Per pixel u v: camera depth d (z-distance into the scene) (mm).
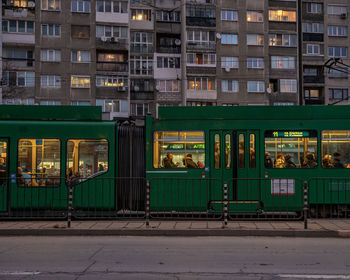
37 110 12867
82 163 12539
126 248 8219
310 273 6352
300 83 45188
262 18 43844
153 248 8227
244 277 6102
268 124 12711
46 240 9086
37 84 39375
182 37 42906
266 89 43188
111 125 12719
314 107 12781
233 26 43312
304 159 12641
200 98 42281
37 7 39750
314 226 10148
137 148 13125
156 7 43062
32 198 12148
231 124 12703
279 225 10320
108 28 41156
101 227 10000
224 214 10219
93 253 7738
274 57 43844
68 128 12609
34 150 12500
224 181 12195
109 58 41406
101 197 12086
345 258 7395
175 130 12703
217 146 12656
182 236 9578
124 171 12930
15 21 39344
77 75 40219
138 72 42438
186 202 11688
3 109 12812
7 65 38938
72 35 40406
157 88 42469
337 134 12680
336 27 46188
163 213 11562
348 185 11883
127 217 11688
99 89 40469
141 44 42656
